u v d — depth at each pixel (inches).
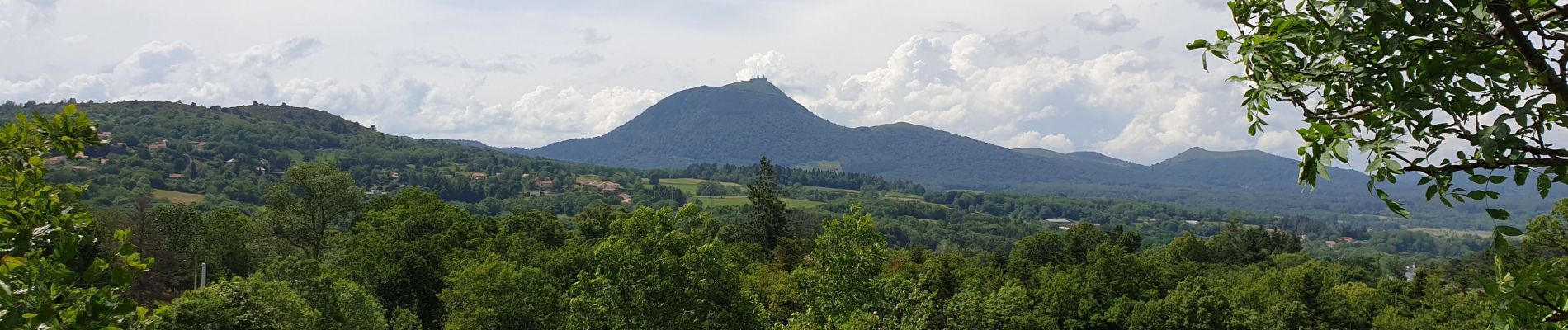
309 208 2556.6
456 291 1606.8
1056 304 2191.2
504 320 1531.7
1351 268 3976.4
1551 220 744.3
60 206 253.8
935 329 1360.7
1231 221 4783.5
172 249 2224.4
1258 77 171.9
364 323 1414.9
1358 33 154.8
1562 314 153.6
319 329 1273.4
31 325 210.4
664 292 945.5
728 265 1035.3
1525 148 143.2
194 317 943.0
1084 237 3614.7
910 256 2893.7
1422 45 152.3
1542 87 145.6
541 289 1556.3
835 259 933.2
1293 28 169.6
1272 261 4210.1
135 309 242.4
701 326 977.5
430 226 2439.7
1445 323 1969.7
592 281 951.0
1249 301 2219.5
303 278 1332.4
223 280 1020.5
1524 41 145.3
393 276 1886.1
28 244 225.5
